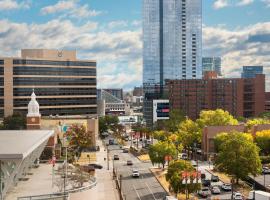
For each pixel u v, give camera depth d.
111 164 193.25
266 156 190.12
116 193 130.00
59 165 159.25
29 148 91.31
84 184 132.00
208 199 123.94
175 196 126.69
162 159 173.25
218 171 166.75
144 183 149.00
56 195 109.62
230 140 144.62
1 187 92.69
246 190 138.12
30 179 132.12
